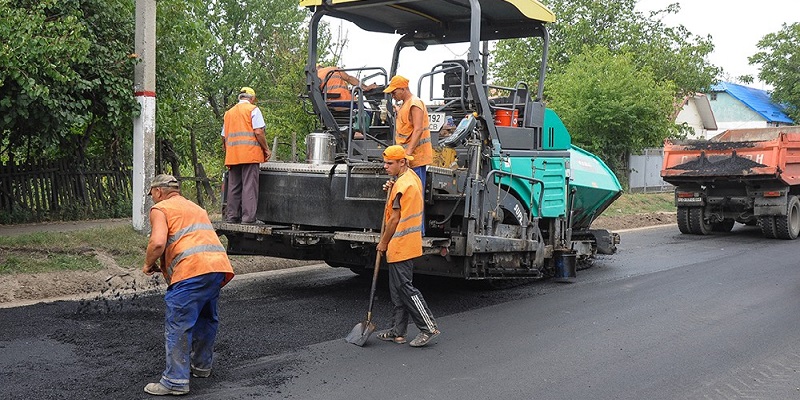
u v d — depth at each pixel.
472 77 7.55
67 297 7.59
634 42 30.62
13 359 5.31
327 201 7.64
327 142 8.24
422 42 9.24
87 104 10.24
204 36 13.02
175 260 4.83
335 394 4.82
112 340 5.88
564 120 23.52
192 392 4.80
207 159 21.59
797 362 5.73
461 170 7.23
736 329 6.76
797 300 8.08
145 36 10.24
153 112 10.35
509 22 8.80
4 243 8.60
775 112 43.34
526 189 8.25
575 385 5.11
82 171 11.88
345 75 8.77
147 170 10.18
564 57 30.12
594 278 9.57
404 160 6.08
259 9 31.00
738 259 11.40
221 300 7.64
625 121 23.14
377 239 6.75
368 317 6.11
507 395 4.88
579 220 10.55
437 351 5.92
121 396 4.64
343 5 8.12
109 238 9.43
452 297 8.18
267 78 26.94
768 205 14.28
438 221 7.36
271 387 4.93
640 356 5.85
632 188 25.52
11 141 11.12
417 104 6.77
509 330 6.64
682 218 15.41
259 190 8.18
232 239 8.52
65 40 9.20
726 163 14.57
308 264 10.21
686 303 7.90
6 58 8.51
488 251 7.36
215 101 29.70
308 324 6.66
